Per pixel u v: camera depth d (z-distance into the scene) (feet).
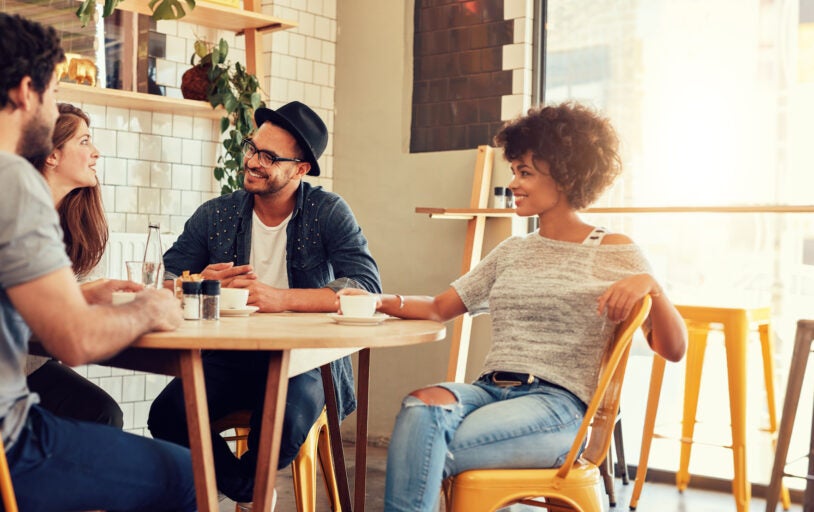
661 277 13.44
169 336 5.86
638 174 13.58
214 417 9.16
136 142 14.10
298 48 15.72
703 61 13.08
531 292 7.61
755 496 12.75
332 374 9.72
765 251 12.68
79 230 9.36
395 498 6.61
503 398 7.37
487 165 14.25
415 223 15.56
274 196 9.87
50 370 8.98
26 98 5.71
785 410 10.44
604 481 12.19
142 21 14.06
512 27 14.53
